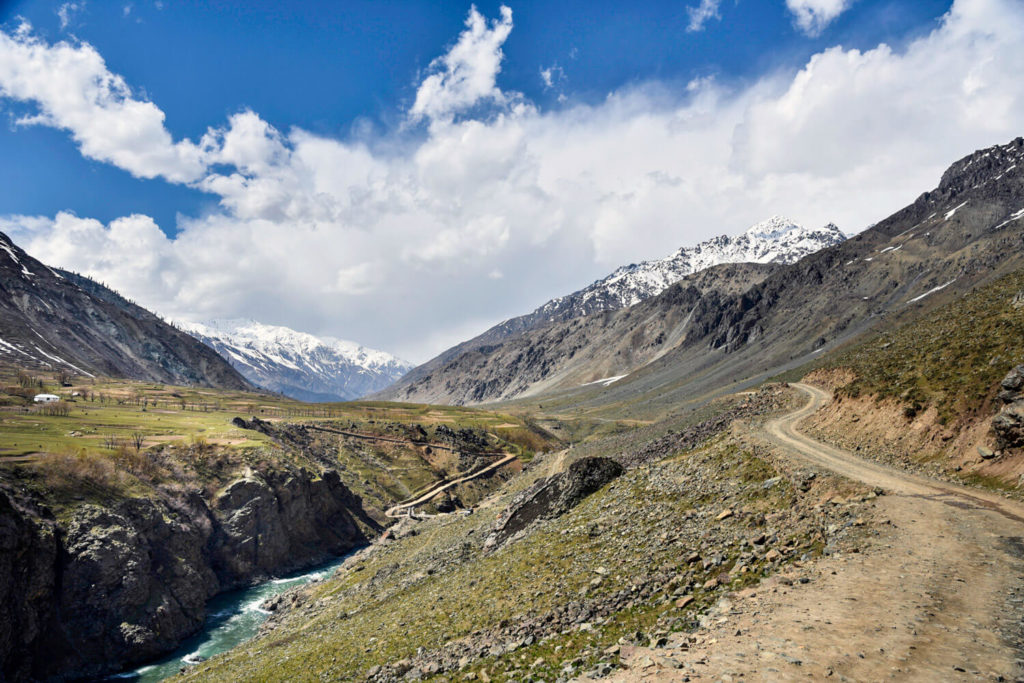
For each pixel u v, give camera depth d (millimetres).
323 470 190125
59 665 91250
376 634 56250
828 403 73188
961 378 52844
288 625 87438
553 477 70938
